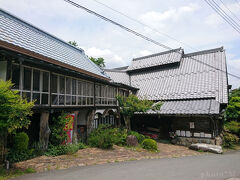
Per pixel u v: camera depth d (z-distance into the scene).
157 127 16.52
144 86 19.91
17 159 6.62
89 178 5.27
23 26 10.63
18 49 7.31
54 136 8.75
